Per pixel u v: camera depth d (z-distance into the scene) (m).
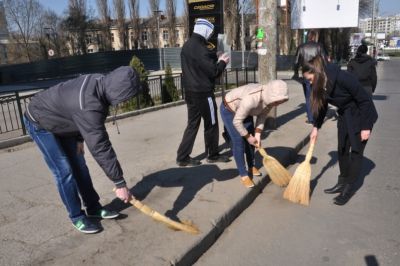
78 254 2.90
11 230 3.32
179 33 66.81
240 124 3.91
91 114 2.73
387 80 19.67
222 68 4.69
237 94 4.09
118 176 2.90
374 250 3.21
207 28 4.62
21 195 4.15
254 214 3.91
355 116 3.93
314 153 6.07
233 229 3.61
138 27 60.47
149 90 11.09
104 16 55.81
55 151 3.07
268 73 6.80
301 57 3.93
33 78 33.00
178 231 3.23
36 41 45.53
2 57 44.81
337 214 3.88
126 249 2.96
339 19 10.56
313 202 4.18
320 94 3.89
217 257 3.15
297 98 11.97
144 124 8.12
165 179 4.46
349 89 3.78
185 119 8.60
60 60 35.28
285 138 6.42
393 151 6.11
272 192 4.47
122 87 2.72
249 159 4.53
